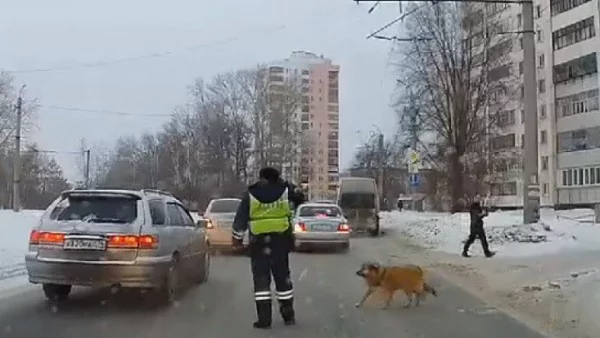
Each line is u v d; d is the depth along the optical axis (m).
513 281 14.38
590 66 65.56
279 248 9.33
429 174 40.88
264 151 68.44
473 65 32.22
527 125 25.69
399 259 19.89
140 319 9.73
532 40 25.44
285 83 69.19
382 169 73.62
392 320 9.89
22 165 67.12
